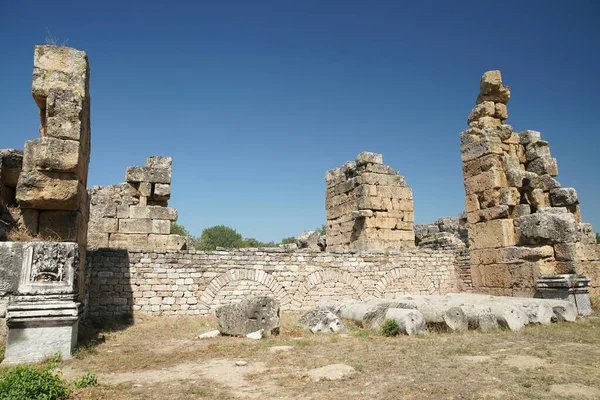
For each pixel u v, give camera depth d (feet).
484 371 22.08
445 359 24.85
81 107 34.14
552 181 56.08
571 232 49.19
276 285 54.54
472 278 58.39
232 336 36.88
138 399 19.36
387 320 35.47
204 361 27.45
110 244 58.65
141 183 61.87
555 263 50.24
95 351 30.45
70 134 33.50
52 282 28.99
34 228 33.73
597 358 24.76
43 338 27.71
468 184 59.88
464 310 36.73
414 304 39.37
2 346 28.45
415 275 62.75
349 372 22.65
